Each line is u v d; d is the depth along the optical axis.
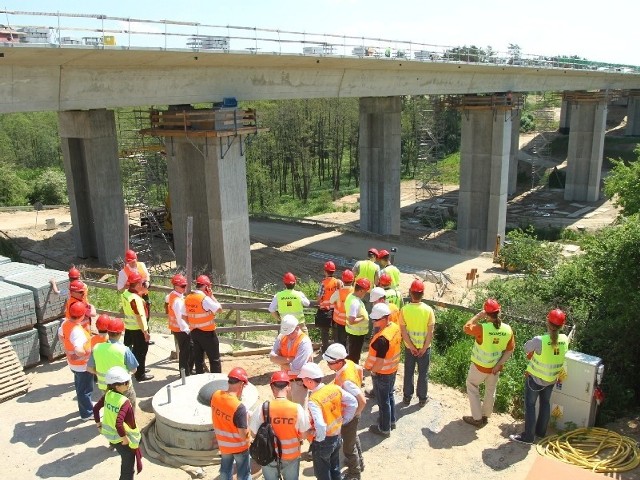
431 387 11.23
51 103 21.25
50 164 80.00
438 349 13.89
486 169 45.16
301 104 76.06
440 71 39.09
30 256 31.75
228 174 26.30
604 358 12.15
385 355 8.93
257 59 25.66
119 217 29.12
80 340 9.23
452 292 28.05
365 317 10.66
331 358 7.43
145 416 9.73
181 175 28.00
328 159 82.50
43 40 18.58
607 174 68.38
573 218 56.34
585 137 61.91
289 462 6.80
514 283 18.44
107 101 22.69
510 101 43.28
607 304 14.29
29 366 11.68
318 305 12.02
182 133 25.41
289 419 6.65
